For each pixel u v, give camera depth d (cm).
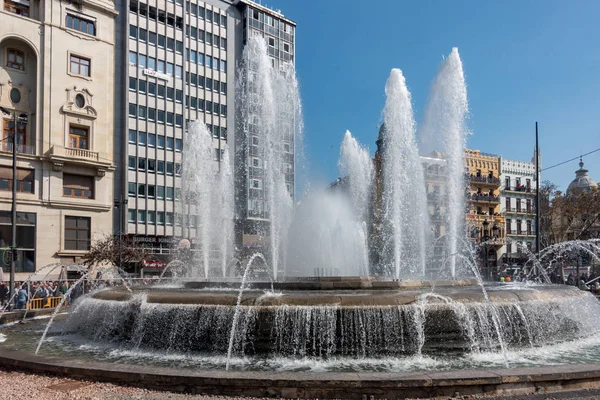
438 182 4728
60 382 769
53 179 4184
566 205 4775
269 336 987
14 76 4169
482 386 700
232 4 6656
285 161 5250
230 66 6606
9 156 3991
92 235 4372
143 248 4616
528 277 2880
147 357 1014
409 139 2389
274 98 2930
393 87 2389
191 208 5544
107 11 4706
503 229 6150
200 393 712
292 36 7131
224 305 1016
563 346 1138
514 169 6525
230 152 6438
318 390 693
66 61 4397
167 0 5966
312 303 992
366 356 979
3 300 2370
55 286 2500
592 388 729
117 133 5416
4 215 3888
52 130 4247
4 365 878
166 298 1077
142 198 5516
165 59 5903
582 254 4103
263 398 693
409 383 689
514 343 1076
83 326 1276
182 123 5984
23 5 4262
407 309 994
